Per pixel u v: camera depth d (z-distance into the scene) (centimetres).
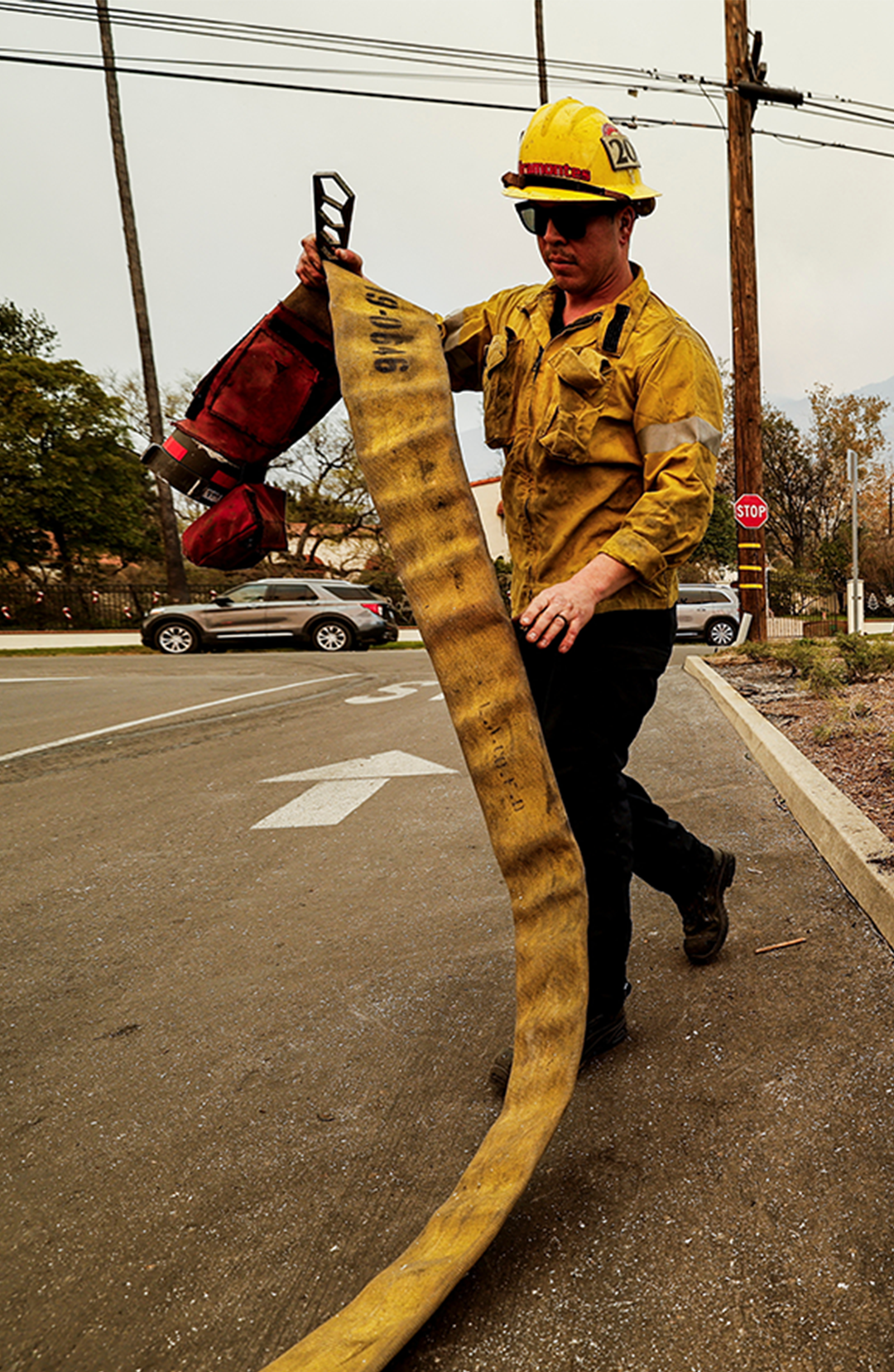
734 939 272
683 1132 183
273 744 695
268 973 284
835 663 784
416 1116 201
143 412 3569
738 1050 211
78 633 2717
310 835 435
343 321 186
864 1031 213
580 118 188
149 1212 175
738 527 1404
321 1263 158
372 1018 249
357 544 4091
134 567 3609
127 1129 204
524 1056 164
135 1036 249
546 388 196
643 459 191
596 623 193
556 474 194
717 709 700
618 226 193
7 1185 187
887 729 504
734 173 1428
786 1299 140
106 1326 148
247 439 231
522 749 166
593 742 198
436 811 460
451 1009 250
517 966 167
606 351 188
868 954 253
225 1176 185
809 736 514
